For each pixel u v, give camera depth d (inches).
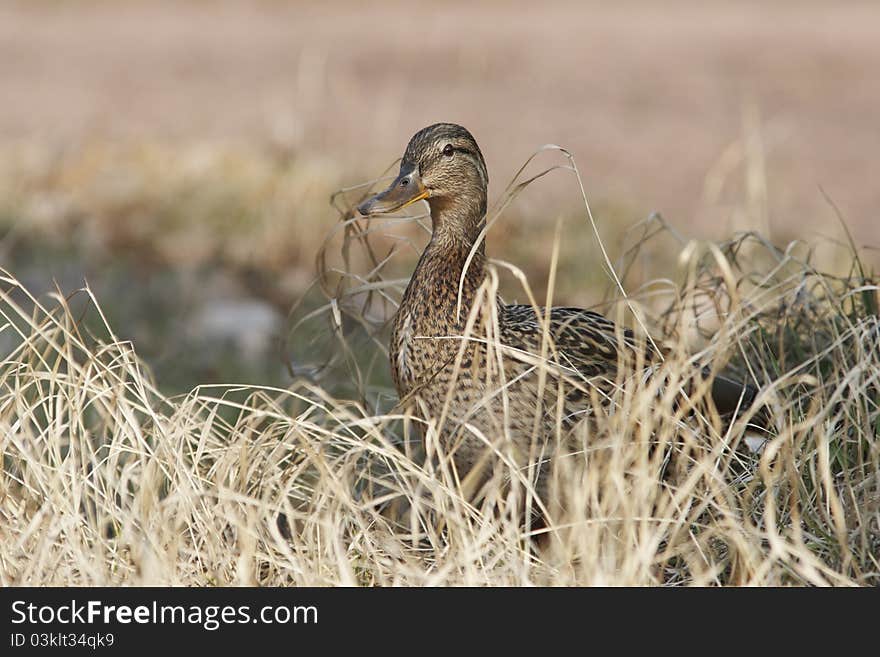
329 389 795.4
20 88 2250.2
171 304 1147.9
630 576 511.8
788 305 730.8
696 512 527.5
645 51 2721.5
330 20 3174.2
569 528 563.5
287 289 1194.6
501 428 614.9
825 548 557.0
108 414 617.0
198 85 2308.1
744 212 1258.0
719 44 2797.7
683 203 1521.9
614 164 1748.3
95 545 559.2
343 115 2028.8
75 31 2970.0
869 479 563.2
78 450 647.1
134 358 652.1
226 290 1196.5
